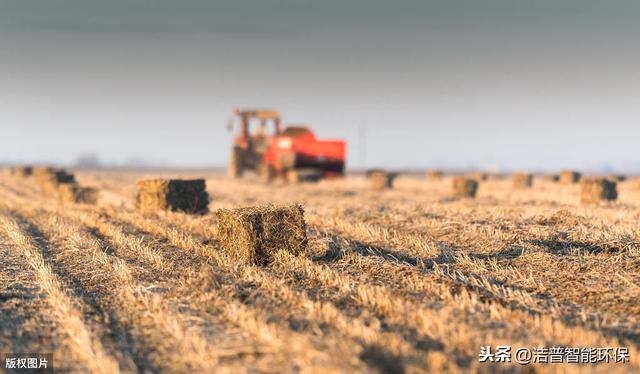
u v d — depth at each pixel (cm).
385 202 9738
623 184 15475
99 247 5556
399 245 5369
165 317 3366
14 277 4416
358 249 5191
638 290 3694
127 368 2742
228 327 3209
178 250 5425
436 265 4450
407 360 2581
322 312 3316
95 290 4059
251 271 4334
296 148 19300
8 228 6781
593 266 4281
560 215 6550
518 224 6131
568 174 16975
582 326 3172
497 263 4591
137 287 4003
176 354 2886
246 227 4644
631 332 3092
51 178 12475
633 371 2570
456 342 2867
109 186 17112
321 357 2539
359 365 2442
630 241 4934
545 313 3366
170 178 7994
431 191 13900
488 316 3291
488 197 11181
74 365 2812
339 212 7525
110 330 3228
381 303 3462
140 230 6694
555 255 4619
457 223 6284
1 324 3369
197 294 3819
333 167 19550
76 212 8350
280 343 2834
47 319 3466
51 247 5772
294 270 4422
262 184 17100
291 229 4806
